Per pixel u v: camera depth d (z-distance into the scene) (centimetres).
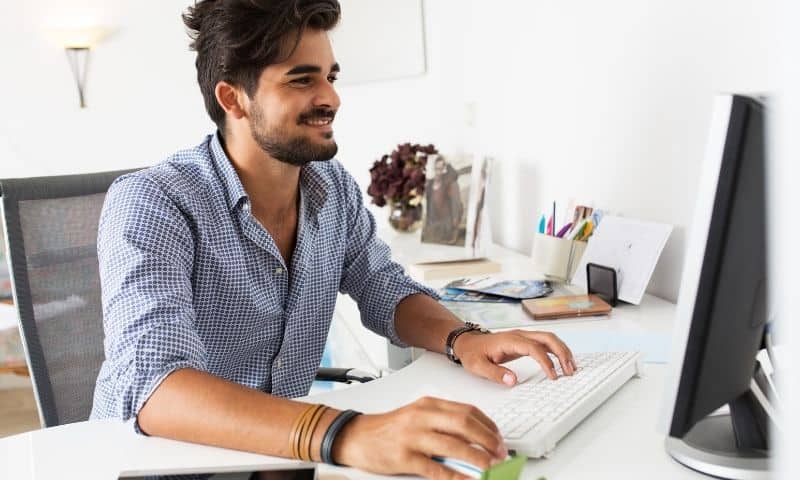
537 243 194
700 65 150
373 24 307
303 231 142
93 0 415
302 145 130
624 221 167
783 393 56
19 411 343
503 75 232
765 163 78
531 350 117
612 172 182
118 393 106
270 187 137
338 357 249
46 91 418
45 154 423
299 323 146
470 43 250
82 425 112
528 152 223
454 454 86
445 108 273
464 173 225
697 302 79
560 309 154
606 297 162
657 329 144
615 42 176
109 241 120
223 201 132
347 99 340
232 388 102
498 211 249
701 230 78
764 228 81
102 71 421
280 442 95
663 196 165
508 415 102
